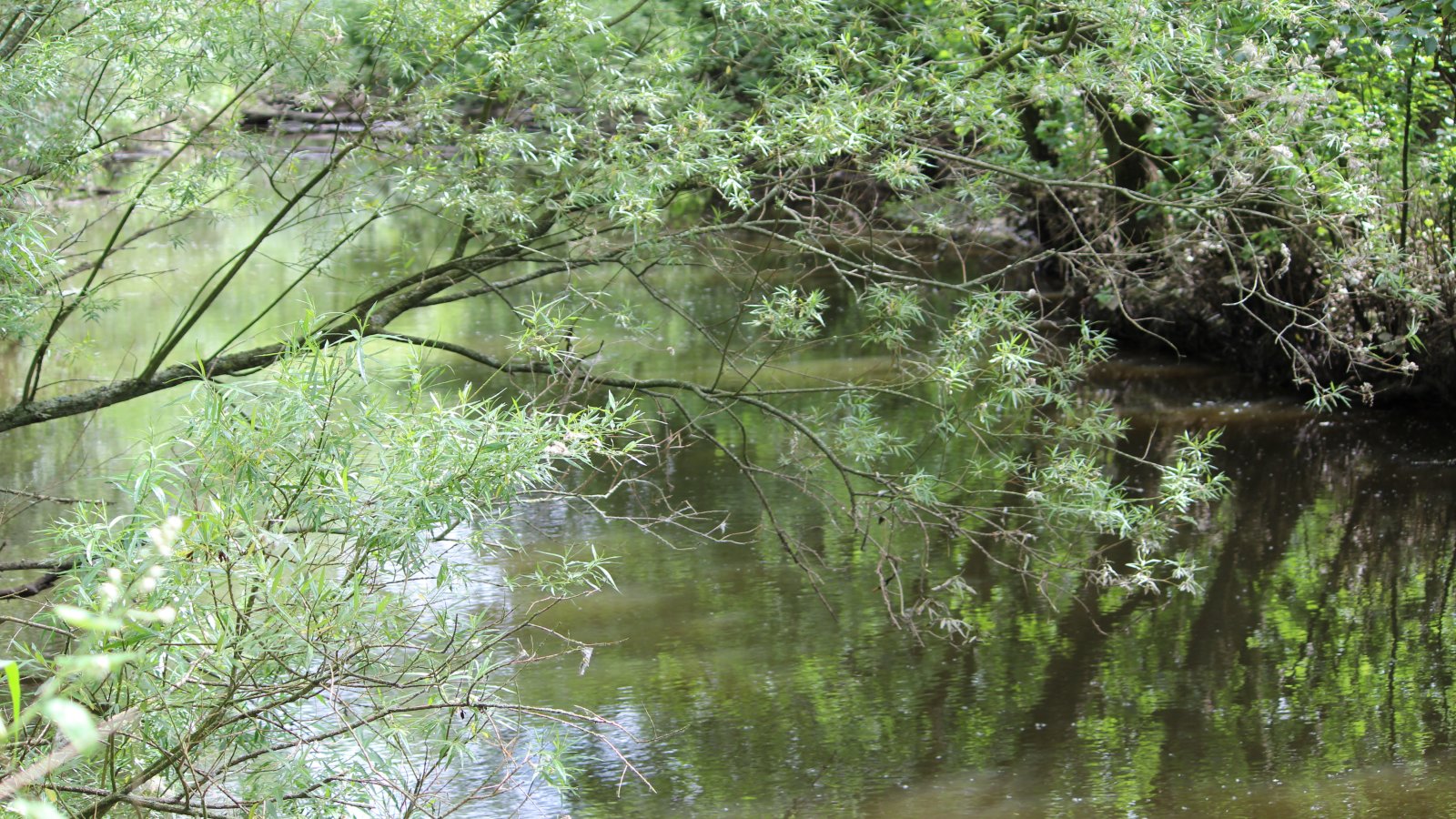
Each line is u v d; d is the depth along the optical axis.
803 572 7.70
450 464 3.05
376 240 18.41
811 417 6.49
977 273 15.88
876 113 5.53
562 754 5.51
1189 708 5.97
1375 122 7.87
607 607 7.15
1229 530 8.46
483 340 14.20
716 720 5.89
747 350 6.24
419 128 5.61
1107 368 13.34
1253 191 5.81
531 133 5.61
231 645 2.69
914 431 10.45
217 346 13.59
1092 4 5.44
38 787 2.62
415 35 5.43
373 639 3.13
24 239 4.13
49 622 4.04
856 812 5.03
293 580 2.86
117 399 5.55
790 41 6.01
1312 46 6.97
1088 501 5.77
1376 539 8.20
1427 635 6.71
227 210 6.09
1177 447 10.36
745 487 9.25
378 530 2.94
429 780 4.80
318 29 5.47
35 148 5.30
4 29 5.41
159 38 5.23
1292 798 5.10
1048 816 5.00
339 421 3.04
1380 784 5.19
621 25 6.41
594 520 8.59
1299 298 11.56
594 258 6.00
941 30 6.34
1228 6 5.56
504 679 6.11
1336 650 6.58
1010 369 5.56
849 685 6.25
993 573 7.75
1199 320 13.36
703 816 5.04
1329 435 10.65
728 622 6.97
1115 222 6.50
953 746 5.64
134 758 3.01
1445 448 10.16
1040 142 12.95
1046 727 5.80
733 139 5.45
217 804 3.16
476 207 5.33
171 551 2.42
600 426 3.44
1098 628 6.80
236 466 2.92
